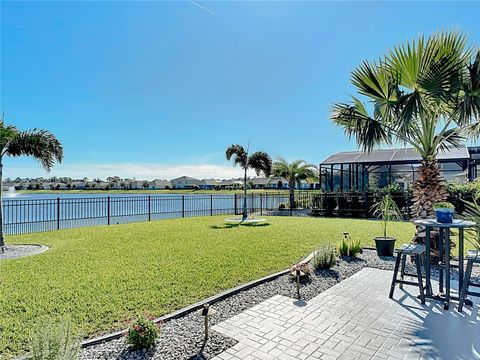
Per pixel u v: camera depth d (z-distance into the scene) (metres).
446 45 4.55
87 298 3.66
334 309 3.40
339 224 10.79
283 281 4.41
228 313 3.31
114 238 7.87
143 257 5.73
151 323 2.64
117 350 2.54
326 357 2.43
